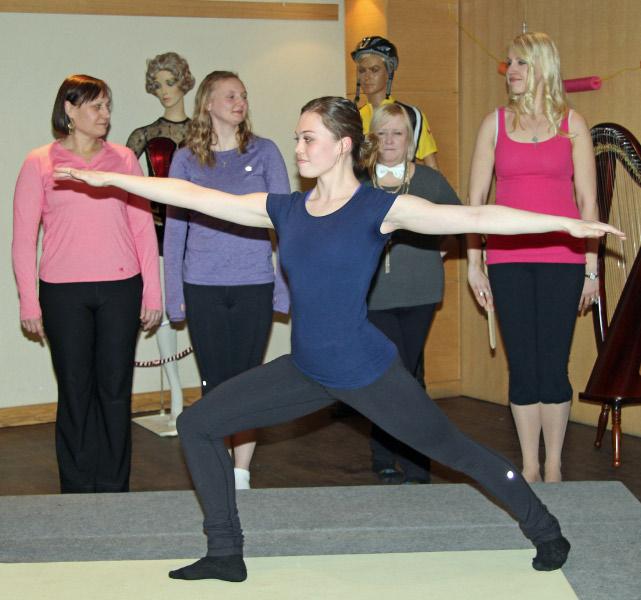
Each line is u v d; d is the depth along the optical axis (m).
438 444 2.57
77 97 3.54
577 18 5.02
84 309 3.62
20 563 2.93
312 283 2.43
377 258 2.45
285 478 4.40
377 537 3.04
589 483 3.41
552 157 3.49
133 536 3.02
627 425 5.02
